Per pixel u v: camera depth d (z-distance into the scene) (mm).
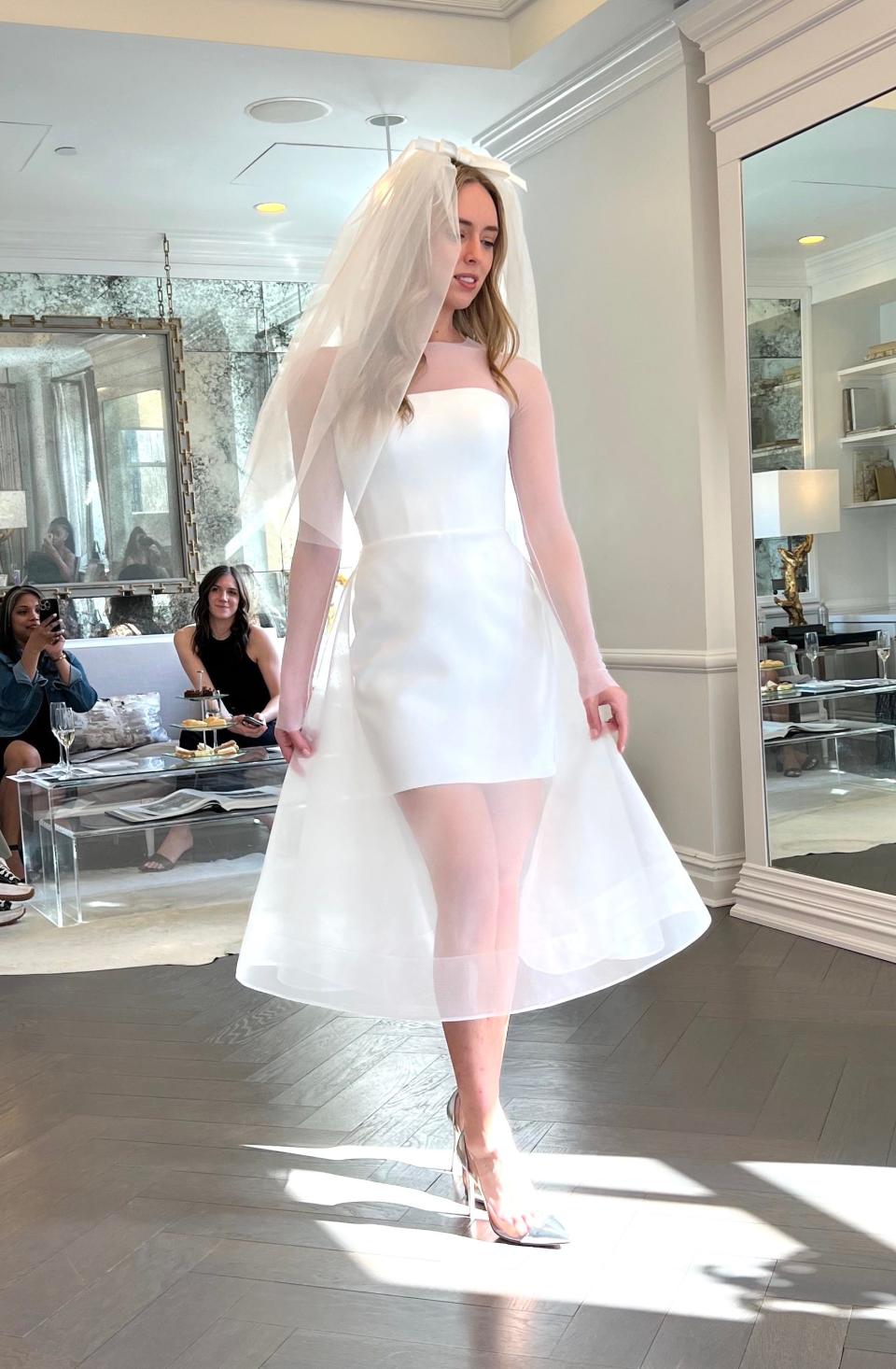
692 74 4469
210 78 4914
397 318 2086
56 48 4570
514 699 2143
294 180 6238
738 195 4211
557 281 5320
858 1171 2396
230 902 5016
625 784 2254
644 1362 1822
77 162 5840
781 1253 2113
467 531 2119
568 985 2275
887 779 3750
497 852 2150
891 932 3773
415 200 2082
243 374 7285
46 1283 2145
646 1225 2238
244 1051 3287
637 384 4867
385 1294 2051
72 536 6863
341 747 2207
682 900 2244
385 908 2178
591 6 4422
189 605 7180
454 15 4840
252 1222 2328
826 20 3766
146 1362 1887
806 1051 3045
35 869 5113
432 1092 2951
